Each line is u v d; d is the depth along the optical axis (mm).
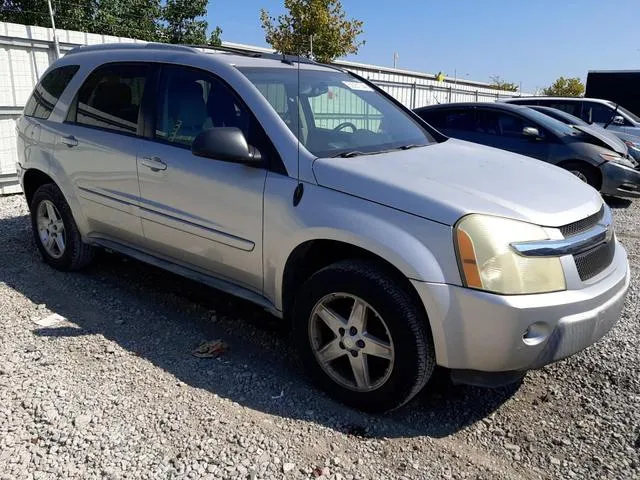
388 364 2891
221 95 3598
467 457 2717
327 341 3188
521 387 3338
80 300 4344
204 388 3195
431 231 2697
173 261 3998
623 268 3176
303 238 3059
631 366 3543
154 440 2715
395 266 2746
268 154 3285
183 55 3916
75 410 2916
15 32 7922
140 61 4145
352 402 3033
